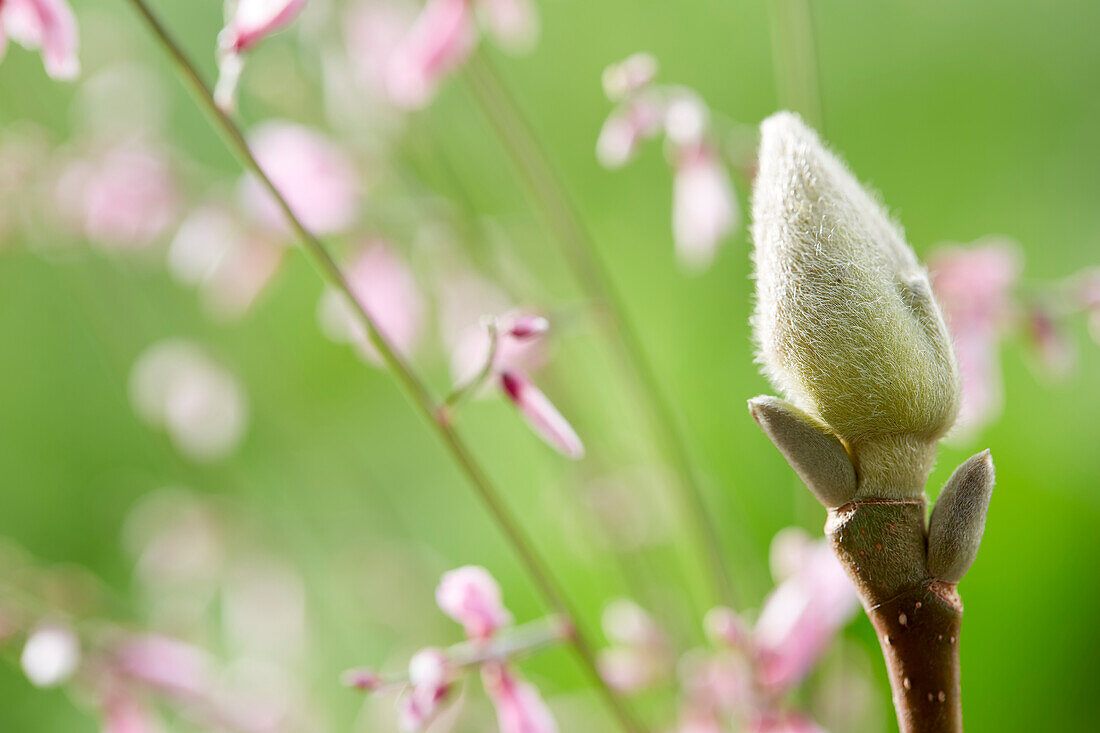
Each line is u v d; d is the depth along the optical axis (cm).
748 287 87
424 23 56
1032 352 54
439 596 43
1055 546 73
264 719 68
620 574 69
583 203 102
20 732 88
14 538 100
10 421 102
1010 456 77
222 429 84
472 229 67
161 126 79
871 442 34
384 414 96
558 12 107
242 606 81
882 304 33
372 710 74
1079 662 69
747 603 65
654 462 58
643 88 54
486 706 64
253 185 65
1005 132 106
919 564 34
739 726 49
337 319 66
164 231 74
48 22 42
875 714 63
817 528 53
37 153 75
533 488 87
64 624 57
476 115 81
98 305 88
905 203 104
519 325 42
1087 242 99
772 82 108
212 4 93
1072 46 108
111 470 101
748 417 82
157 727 61
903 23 109
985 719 69
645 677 54
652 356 89
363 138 69
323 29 70
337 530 85
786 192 34
